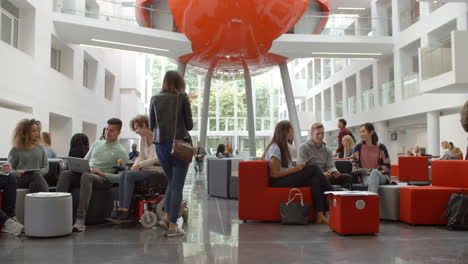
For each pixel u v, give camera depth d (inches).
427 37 603.5
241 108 1460.4
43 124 531.5
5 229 181.8
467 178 197.6
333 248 148.1
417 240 162.9
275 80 1440.7
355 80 978.1
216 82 1448.1
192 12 460.4
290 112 712.4
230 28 473.7
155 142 170.4
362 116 842.8
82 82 705.6
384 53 705.0
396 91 692.7
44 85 533.6
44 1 527.5
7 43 464.8
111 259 131.8
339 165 265.9
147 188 203.6
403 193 205.5
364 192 179.5
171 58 679.7
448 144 485.7
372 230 174.1
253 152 805.2
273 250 144.8
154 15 607.8
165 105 169.2
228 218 223.5
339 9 805.2
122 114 1005.8
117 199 221.1
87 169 192.7
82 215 187.3
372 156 234.8
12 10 483.2
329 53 682.8
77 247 149.6
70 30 568.7
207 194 363.3
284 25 487.8
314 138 224.1
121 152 214.7
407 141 774.5
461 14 523.8
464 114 186.7
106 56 880.3
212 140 1424.7
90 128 804.0
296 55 676.1
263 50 555.5
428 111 598.2
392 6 698.8
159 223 187.2
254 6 443.5
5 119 427.5
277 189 209.0
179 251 143.1
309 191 209.8
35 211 167.2
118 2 592.7
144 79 1215.6
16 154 191.3
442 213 197.3
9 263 127.0
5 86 430.0
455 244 155.2
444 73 452.1
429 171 372.2
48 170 203.8
